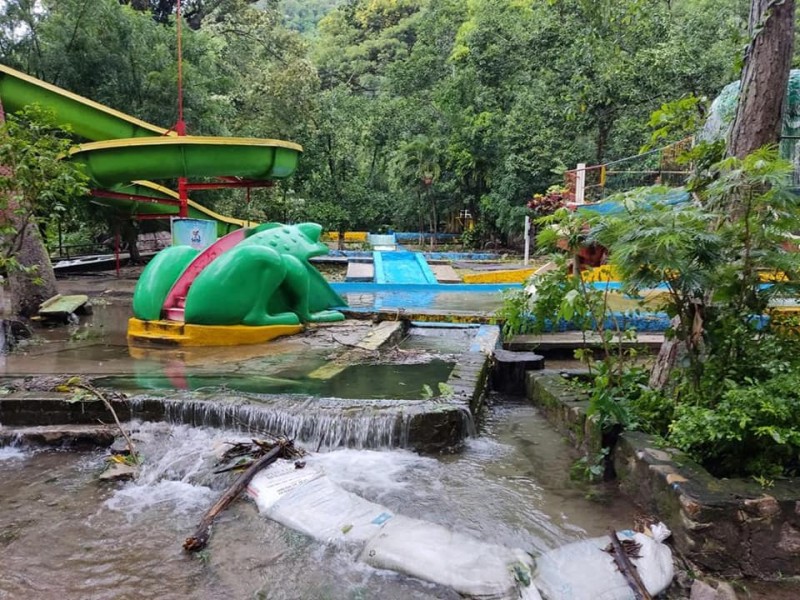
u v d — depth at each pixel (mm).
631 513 3887
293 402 5328
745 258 3875
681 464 3674
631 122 19266
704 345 4320
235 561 3418
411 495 4188
